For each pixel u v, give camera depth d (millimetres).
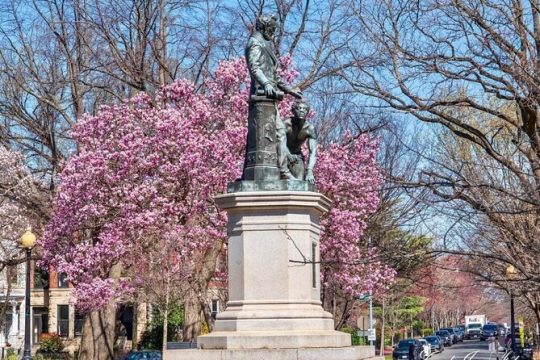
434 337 68250
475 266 26031
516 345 50031
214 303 38594
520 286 15273
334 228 29000
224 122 29656
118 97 37531
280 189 16641
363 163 31484
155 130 29062
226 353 15453
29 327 29047
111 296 29094
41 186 38750
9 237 41406
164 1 38875
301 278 16422
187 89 30453
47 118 38625
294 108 17906
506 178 18109
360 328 50156
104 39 38531
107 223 28656
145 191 27891
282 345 15719
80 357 36375
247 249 16453
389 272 30391
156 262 29328
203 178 27750
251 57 17547
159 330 48750
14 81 39156
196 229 28047
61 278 63469
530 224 15070
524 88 13648
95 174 28344
